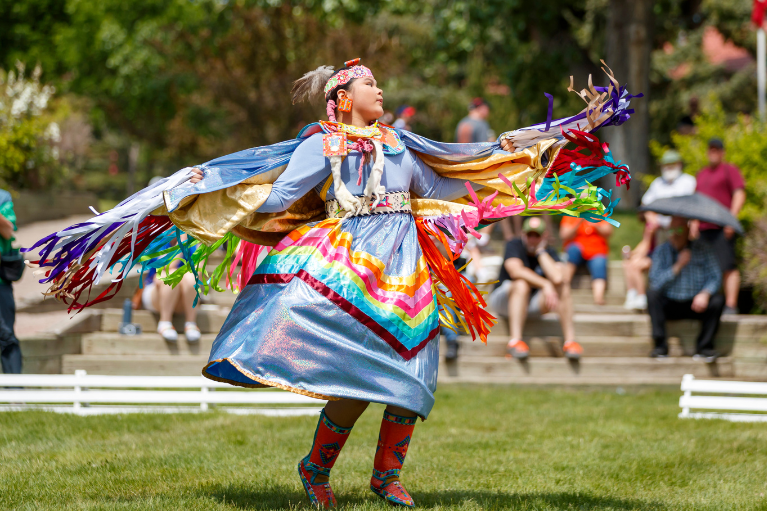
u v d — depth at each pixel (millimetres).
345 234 7250
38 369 15180
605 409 13961
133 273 18297
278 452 9992
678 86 57188
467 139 21406
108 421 12062
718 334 17625
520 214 8055
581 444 10828
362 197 7375
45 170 28641
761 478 8992
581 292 20719
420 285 7375
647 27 35344
